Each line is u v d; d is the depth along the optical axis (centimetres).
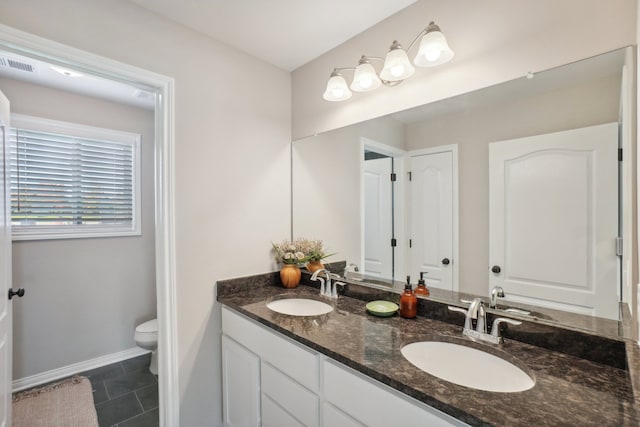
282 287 207
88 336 256
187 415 171
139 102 273
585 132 107
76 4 135
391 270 166
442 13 141
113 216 274
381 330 130
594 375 93
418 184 154
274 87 212
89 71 144
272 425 142
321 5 153
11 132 226
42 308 234
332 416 111
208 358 178
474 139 134
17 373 224
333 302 173
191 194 171
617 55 100
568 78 109
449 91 140
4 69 211
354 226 183
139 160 285
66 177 251
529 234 121
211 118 179
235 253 190
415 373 93
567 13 109
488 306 131
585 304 107
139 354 282
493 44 126
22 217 231
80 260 252
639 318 88
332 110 194
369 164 175
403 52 137
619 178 100
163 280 163
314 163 205
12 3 120
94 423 189
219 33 176
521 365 101
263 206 204
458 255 141
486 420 72
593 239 106
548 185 115
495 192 129
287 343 132
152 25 157
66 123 248
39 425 186
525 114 120
